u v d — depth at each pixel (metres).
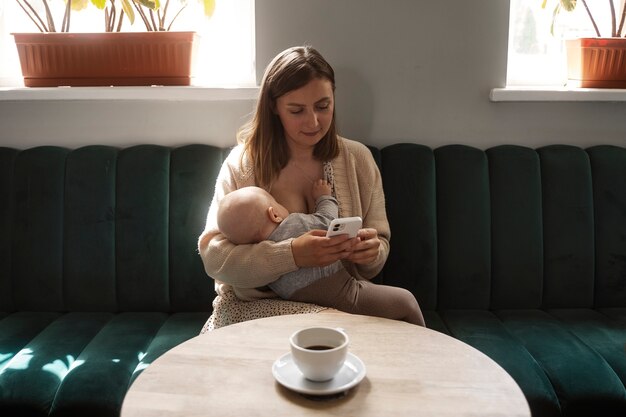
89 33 1.94
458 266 1.89
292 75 1.57
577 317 1.82
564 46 2.13
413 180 1.89
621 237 1.91
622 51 2.00
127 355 1.55
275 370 1.05
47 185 1.89
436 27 1.99
